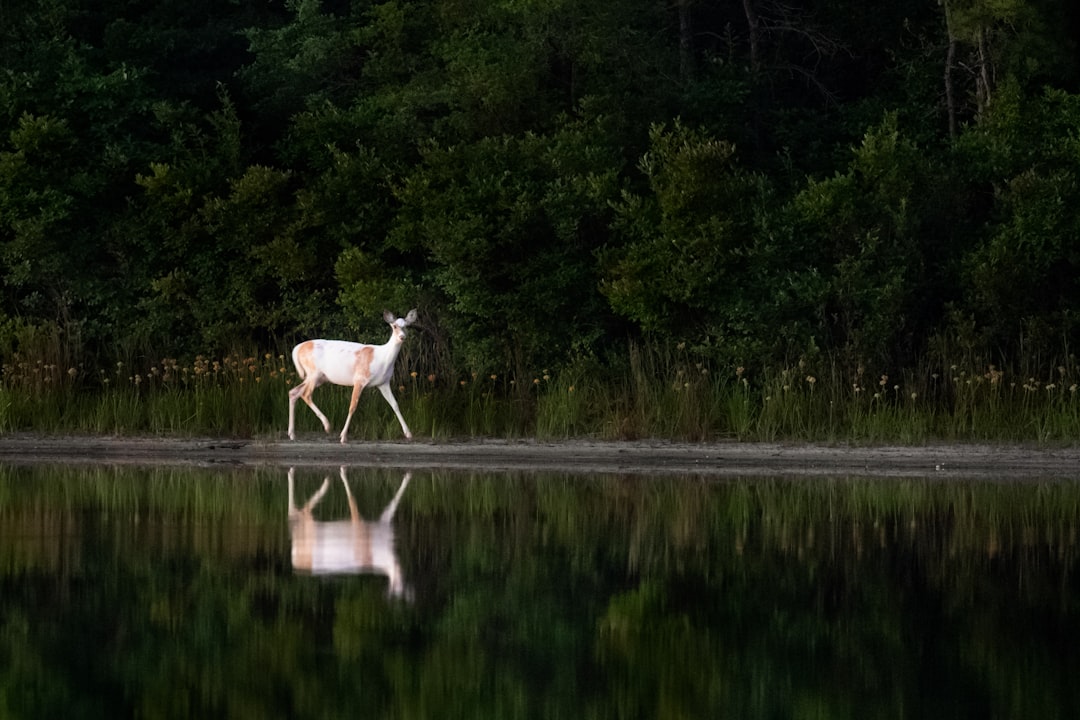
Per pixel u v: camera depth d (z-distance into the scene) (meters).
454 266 74.31
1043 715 22.73
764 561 37.09
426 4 91.69
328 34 91.50
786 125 91.50
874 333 71.50
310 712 22.58
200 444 68.38
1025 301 72.94
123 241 79.56
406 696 23.62
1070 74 84.88
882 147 75.88
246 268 79.12
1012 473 60.66
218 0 101.75
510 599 31.73
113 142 81.00
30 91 80.56
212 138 82.19
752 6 96.94
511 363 75.81
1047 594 32.88
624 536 41.16
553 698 23.62
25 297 80.06
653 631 28.66
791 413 68.44
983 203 80.06
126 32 88.50
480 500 49.41
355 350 67.44
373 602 31.25
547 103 84.31
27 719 21.94
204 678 24.62
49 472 58.47
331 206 78.62
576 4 83.50
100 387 76.31
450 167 77.94
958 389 68.56
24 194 77.81
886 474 59.91
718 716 22.56
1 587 32.50
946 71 86.19
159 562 36.00
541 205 75.19
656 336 75.62
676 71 90.31
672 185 73.44
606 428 69.25
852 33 97.00
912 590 33.25
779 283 72.62
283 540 39.69
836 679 25.03
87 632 28.05
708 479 57.41
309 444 67.50
